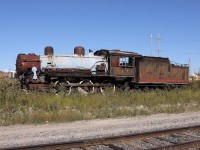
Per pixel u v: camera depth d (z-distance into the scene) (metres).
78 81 29.12
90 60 29.64
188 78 37.25
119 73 30.77
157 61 33.84
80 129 12.57
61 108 18.06
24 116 14.81
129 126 13.27
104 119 15.69
